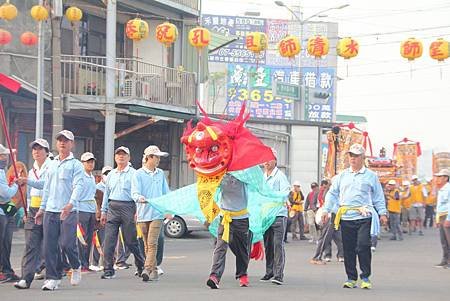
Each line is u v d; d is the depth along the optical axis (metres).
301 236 26.00
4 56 23.00
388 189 26.98
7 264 12.32
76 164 11.40
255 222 12.42
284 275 14.43
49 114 25.53
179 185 29.52
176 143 29.61
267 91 52.12
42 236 11.66
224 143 11.20
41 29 20.84
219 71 52.72
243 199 11.70
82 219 13.53
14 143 24.52
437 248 23.02
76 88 25.08
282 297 10.98
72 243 11.51
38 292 11.09
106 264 13.12
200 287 11.95
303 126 36.41
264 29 55.41
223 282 12.77
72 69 25.14
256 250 13.11
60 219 11.33
